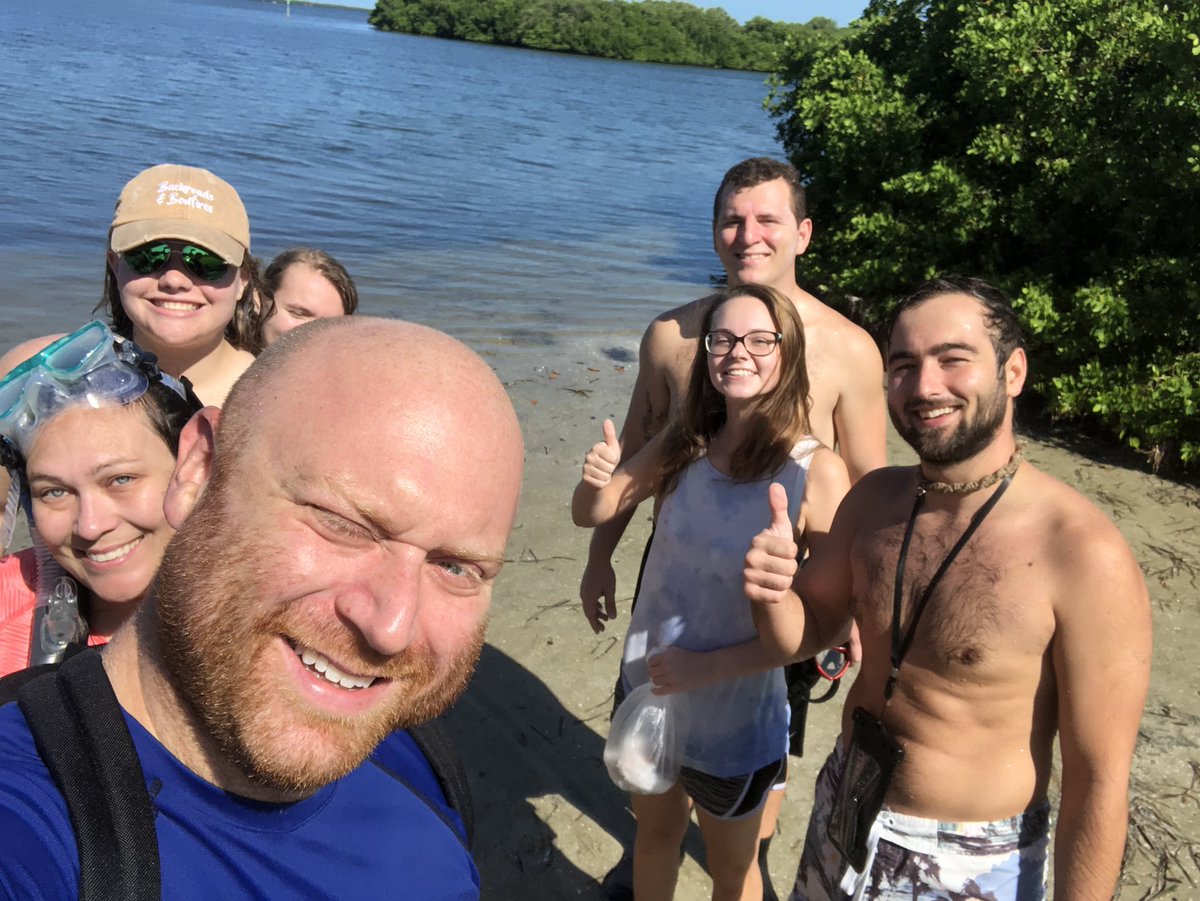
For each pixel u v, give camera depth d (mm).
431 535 594
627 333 5414
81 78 17109
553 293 6312
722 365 1385
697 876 1806
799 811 1973
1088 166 4160
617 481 1571
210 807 605
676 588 1464
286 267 2176
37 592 1040
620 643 2473
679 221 9555
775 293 1397
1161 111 3959
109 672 629
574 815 1930
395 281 6242
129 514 987
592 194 10758
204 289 1575
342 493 574
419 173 10945
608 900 1738
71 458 954
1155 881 1770
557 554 2869
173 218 1519
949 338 1098
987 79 4582
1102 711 1046
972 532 1133
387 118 16125
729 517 1421
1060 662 1078
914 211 5250
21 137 10094
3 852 514
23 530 2588
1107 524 1075
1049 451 3916
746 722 1399
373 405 592
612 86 30375
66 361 956
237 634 572
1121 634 1036
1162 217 3963
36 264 5609
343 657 590
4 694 653
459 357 645
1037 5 4594
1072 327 4031
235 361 1746
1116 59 4293
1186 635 2553
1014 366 1131
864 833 1197
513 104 21266
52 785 551
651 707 1403
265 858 625
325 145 12203
